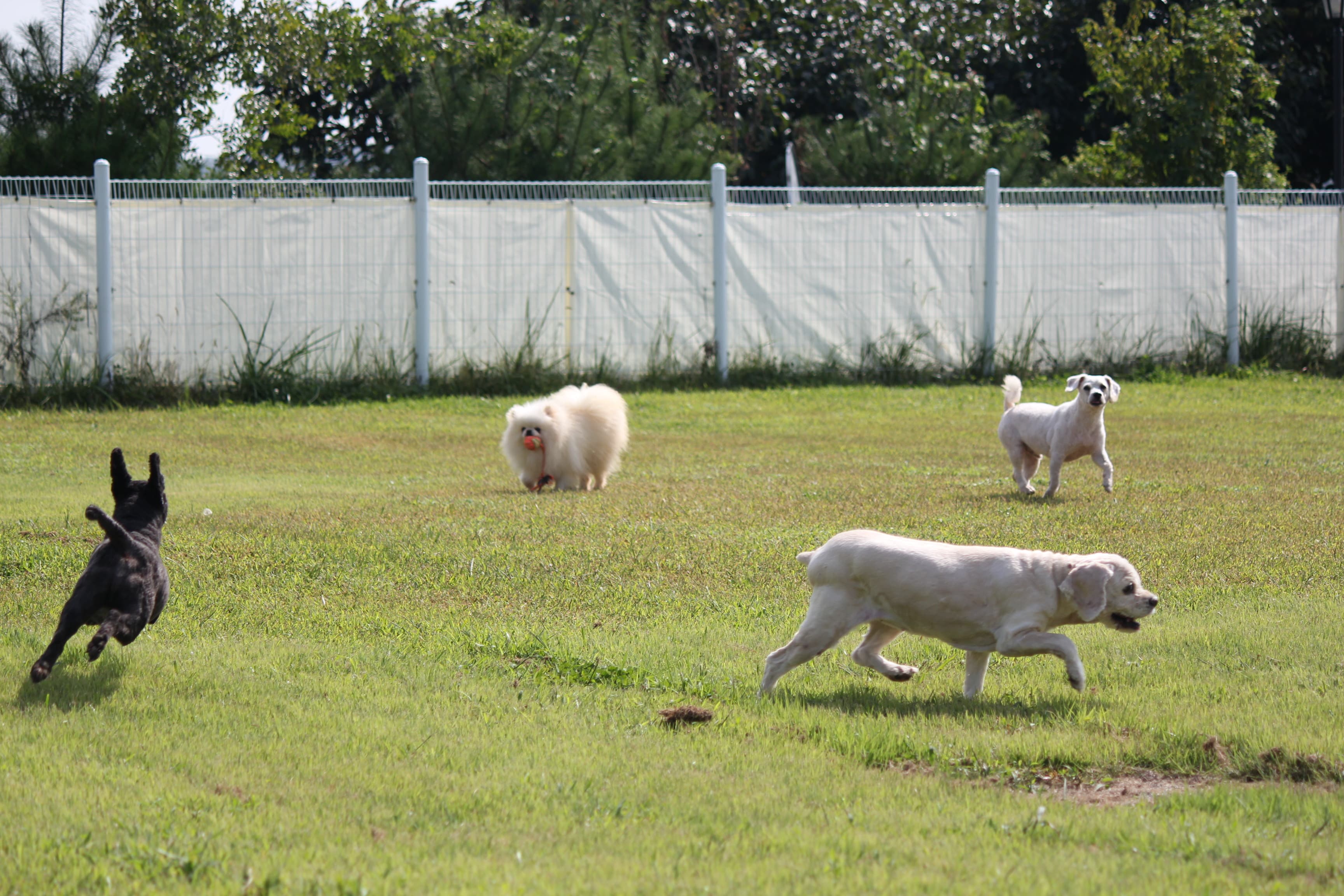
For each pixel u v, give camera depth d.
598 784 4.67
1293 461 13.80
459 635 6.90
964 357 22.02
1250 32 28.47
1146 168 28.56
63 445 14.77
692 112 26.23
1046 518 10.37
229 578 8.15
